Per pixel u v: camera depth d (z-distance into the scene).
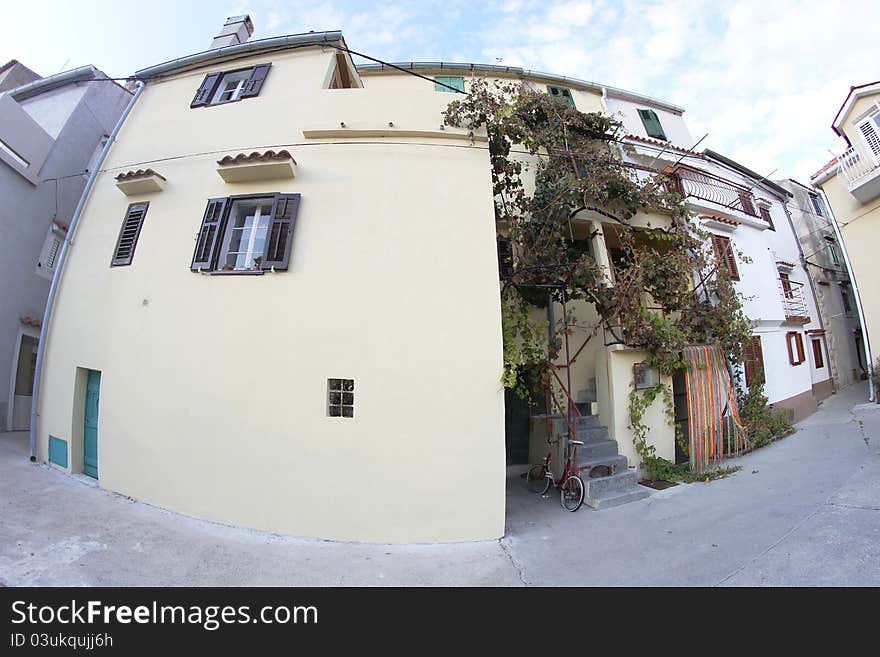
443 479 4.88
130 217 6.80
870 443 7.35
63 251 7.45
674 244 8.04
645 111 11.77
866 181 10.77
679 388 7.61
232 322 5.48
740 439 7.94
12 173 9.37
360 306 5.19
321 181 5.76
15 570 3.94
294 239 5.55
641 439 6.85
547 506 5.96
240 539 4.80
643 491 6.05
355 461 4.91
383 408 4.96
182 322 5.76
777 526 4.41
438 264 5.29
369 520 4.83
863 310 11.53
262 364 5.27
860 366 16.70
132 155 7.22
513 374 5.08
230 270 5.61
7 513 5.17
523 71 10.21
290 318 5.29
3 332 9.23
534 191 7.37
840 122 11.55
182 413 5.53
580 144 7.09
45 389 7.41
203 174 6.39
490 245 5.41
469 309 5.19
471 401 5.01
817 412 11.73
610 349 6.82
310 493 4.95
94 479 6.54
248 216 6.12
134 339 6.07
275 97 6.64
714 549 4.11
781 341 11.47
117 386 6.11
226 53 7.41
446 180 5.65
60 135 10.31
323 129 5.93
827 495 5.09
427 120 5.96
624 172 7.87
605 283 6.95
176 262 6.05
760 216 12.11
